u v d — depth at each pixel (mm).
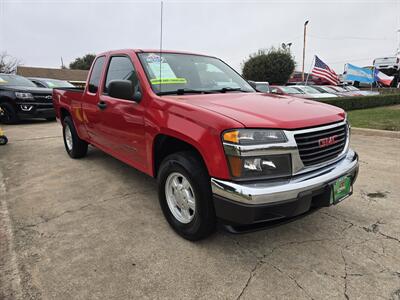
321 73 16359
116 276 2266
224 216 2250
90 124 4391
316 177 2326
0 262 2420
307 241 2715
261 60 27750
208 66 3828
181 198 2723
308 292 2096
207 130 2281
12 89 9523
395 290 2107
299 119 2359
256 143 2135
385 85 25469
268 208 2117
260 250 2584
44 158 5461
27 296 2068
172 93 3076
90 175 4496
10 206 3438
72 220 3115
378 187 3936
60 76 40531
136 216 3205
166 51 3703
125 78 3467
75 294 2088
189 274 2287
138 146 3209
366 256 2488
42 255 2516
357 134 7691
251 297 2057
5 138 6570
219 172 2217
